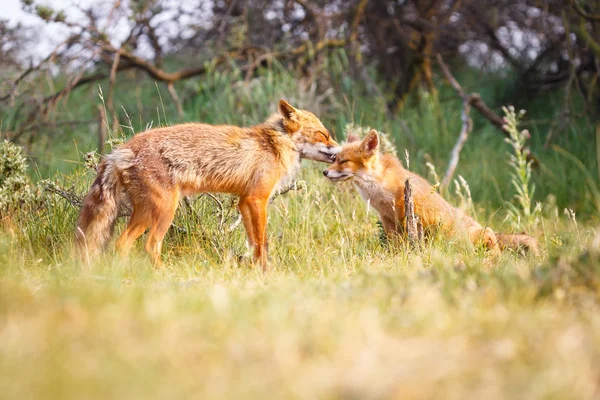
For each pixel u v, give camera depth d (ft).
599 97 71.92
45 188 36.70
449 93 80.64
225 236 37.32
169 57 80.43
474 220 41.96
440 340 17.57
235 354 16.52
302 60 71.51
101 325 18.21
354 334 17.78
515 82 77.10
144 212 33.19
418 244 34.63
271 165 36.73
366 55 79.00
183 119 67.21
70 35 65.51
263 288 25.29
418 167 62.13
